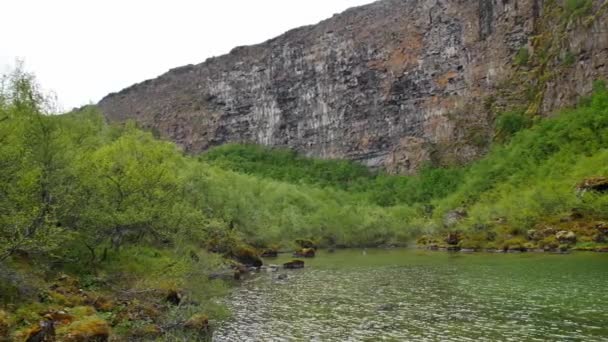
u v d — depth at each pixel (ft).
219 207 221.66
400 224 326.85
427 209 386.93
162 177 124.47
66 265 98.99
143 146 156.56
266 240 260.21
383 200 454.40
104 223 104.42
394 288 129.70
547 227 221.46
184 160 236.63
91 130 146.00
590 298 104.37
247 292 128.36
